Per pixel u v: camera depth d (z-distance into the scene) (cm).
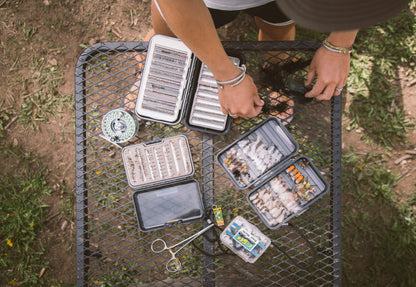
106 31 236
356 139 229
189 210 155
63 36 234
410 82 232
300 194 146
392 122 230
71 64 233
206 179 155
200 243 205
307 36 234
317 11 60
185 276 195
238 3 129
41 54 233
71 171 228
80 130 155
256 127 150
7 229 221
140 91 147
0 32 232
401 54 232
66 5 234
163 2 93
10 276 219
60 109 231
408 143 229
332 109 153
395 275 221
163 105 147
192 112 150
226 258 203
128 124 153
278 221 146
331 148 154
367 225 224
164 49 147
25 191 225
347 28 61
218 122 150
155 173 153
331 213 153
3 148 227
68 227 225
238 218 151
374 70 232
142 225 156
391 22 231
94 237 212
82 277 155
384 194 225
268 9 142
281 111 161
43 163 228
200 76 150
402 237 222
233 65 121
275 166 148
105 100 221
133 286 182
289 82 171
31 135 230
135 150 153
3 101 230
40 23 233
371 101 230
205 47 107
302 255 206
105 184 215
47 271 221
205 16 99
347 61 140
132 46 154
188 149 154
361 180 227
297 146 147
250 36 234
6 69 232
